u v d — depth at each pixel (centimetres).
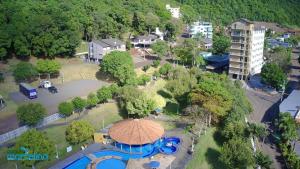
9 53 14400
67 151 8700
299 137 10150
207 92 10619
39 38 14500
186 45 19962
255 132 9994
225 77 14062
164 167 8100
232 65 17500
